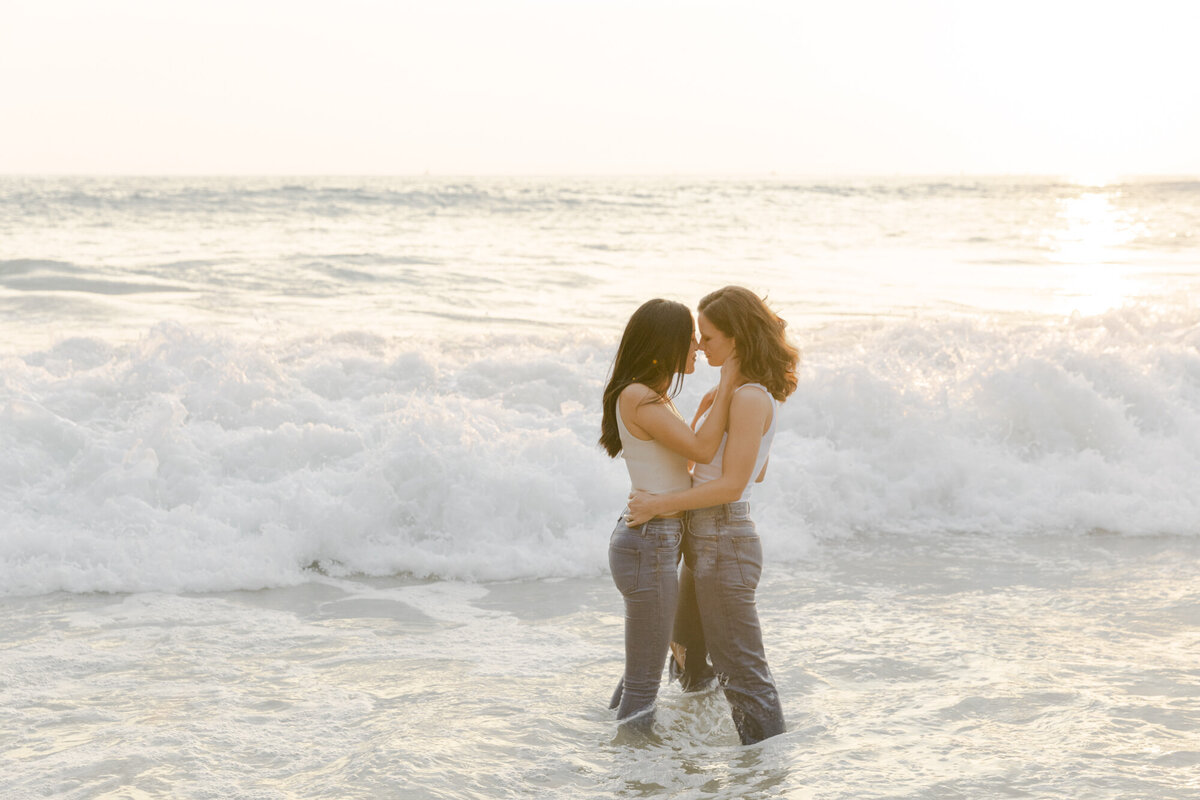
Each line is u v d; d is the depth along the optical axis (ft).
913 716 11.44
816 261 73.36
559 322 41.42
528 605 16.14
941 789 9.52
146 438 19.70
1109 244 95.09
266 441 20.43
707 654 12.27
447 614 15.64
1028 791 9.46
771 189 373.61
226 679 12.66
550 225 119.14
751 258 75.05
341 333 30.07
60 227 103.86
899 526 20.68
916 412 22.72
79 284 50.42
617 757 10.45
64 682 12.47
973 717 11.39
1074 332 29.27
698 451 10.54
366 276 56.70
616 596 16.65
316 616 15.42
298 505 18.37
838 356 26.53
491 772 9.96
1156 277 62.03
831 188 402.52
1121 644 13.99
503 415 22.56
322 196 180.34
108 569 16.66
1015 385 23.32
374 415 22.54
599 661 13.52
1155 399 24.00
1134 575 17.48
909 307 46.55
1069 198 265.75
